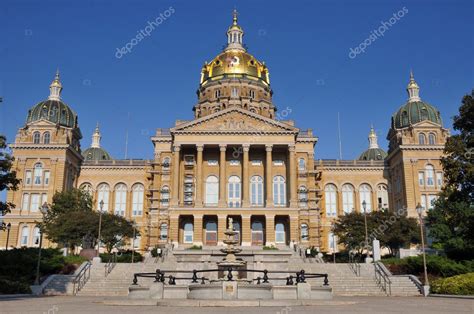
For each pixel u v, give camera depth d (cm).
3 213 4441
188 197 7788
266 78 10119
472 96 4481
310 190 8056
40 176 8069
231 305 2417
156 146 8319
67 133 8419
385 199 8931
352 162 9069
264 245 7331
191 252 5909
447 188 4625
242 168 7819
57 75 9038
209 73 9994
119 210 8869
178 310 2125
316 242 7794
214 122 7700
